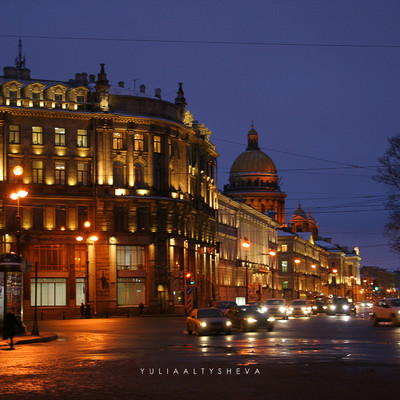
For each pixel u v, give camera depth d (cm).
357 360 2302
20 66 8919
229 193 17938
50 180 8069
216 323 4012
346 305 8631
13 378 1984
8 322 3206
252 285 10225
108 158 8281
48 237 7900
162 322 6225
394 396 1552
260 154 18250
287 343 3155
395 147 6962
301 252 17188
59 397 1606
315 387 1689
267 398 1538
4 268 4041
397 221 7144
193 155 9681
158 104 8688
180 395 1599
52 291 7900
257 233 13425
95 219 8138
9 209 7819
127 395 1614
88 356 2653
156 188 8581
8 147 7944
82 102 8338
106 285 8081
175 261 8681
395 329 4447
